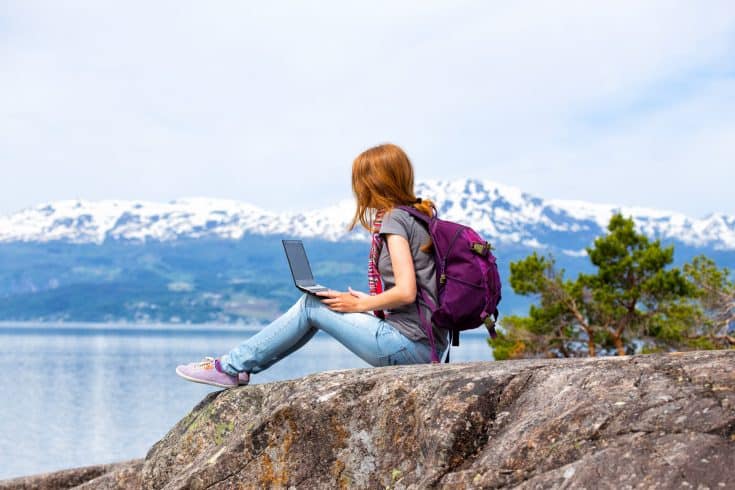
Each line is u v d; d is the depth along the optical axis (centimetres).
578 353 2728
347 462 429
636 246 2633
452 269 473
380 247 498
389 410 420
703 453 302
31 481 741
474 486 346
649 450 312
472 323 473
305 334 523
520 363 412
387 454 415
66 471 750
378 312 509
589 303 2655
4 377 13050
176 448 544
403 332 489
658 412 329
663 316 2597
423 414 398
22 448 5600
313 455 439
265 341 524
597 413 339
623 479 305
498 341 2777
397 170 494
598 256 2619
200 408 551
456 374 410
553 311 2672
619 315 2614
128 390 11031
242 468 457
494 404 387
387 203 492
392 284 493
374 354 491
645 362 367
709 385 335
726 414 315
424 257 486
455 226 482
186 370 537
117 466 752
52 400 9431
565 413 349
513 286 2739
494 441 371
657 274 2469
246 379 543
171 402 9306
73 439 6100
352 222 512
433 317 474
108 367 16425
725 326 2481
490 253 482
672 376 350
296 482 440
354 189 507
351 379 447
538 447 342
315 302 510
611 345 2720
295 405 446
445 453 374
